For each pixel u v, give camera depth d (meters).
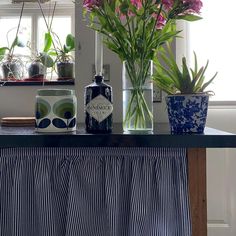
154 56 0.99
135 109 0.96
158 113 1.53
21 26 1.87
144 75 0.96
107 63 1.54
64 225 0.92
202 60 1.71
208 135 0.80
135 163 0.90
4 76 1.69
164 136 0.81
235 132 1.67
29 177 0.92
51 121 0.90
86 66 1.56
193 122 0.88
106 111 0.91
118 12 0.93
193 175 0.86
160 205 0.89
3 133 0.88
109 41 0.99
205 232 0.86
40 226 0.91
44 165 0.92
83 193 0.91
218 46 1.70
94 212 0.92
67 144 0.82
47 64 1.70
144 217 0.88
